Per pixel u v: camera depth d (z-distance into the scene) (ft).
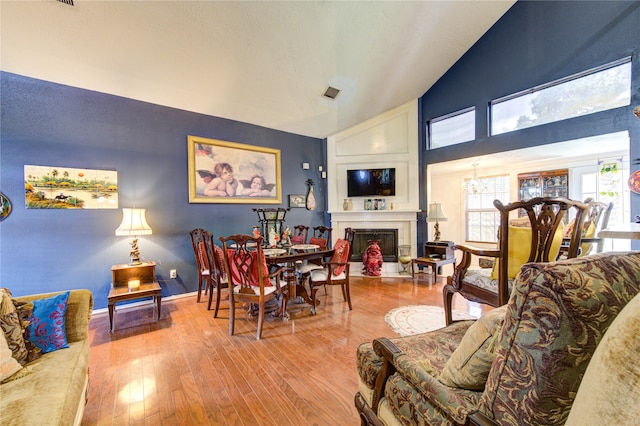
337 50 10.99
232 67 10.68
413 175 16.69
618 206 13.93
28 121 9.39
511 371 2.19
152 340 8.14
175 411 5.25
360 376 4.30
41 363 4.68
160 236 11.98
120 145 11.07
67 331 5.53
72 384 4.26
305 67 11.51
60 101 9.92
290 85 12.39
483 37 13.84
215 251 9.72
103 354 7.35
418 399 3.07
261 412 5.20
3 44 8.18
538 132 12.26
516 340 2.16
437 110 15.85
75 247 10.12
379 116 17.04
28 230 9.38
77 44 8.58
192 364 6.84
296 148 16.76
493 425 2.27
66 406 3.76
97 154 10.59
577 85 11.32
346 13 9.59
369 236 17.11
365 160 17.37
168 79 10.68
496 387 2.30
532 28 12.26
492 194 19.12
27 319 5.04
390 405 3.50
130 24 8.27
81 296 5.93
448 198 21.13
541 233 5.53
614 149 13.10
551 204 5.45
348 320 9.49
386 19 10.36
